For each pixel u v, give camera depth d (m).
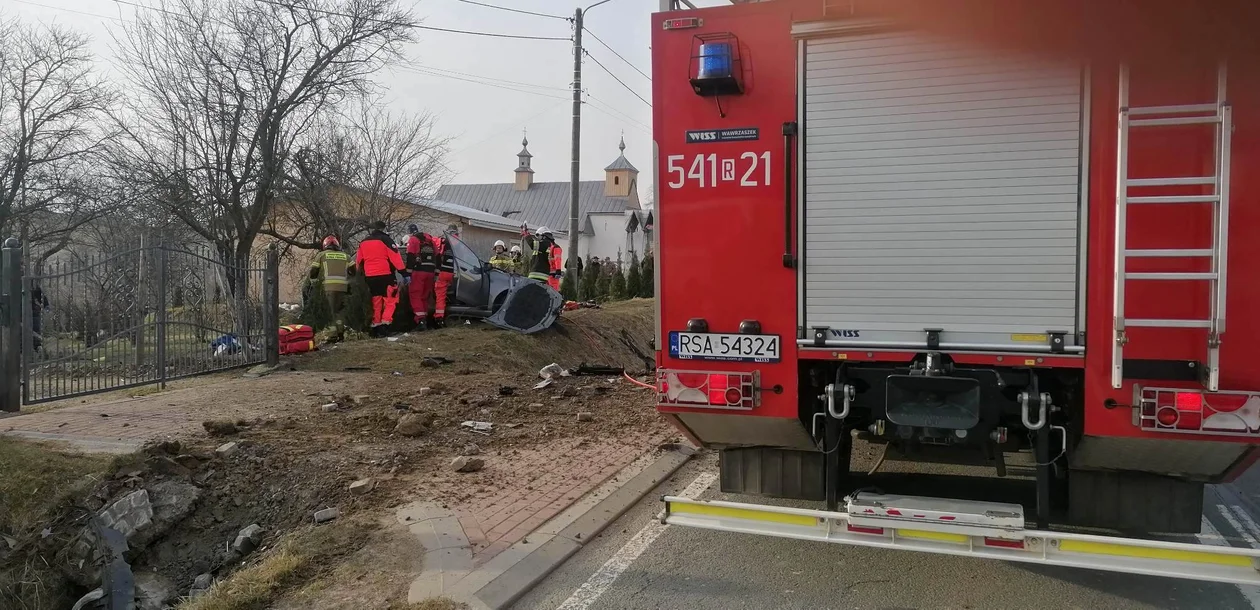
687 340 4.48
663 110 4.47
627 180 68.12
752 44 4.29
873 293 4.13
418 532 5.07
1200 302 3.55
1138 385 3.65
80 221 24.89
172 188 21.44
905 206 4.04
